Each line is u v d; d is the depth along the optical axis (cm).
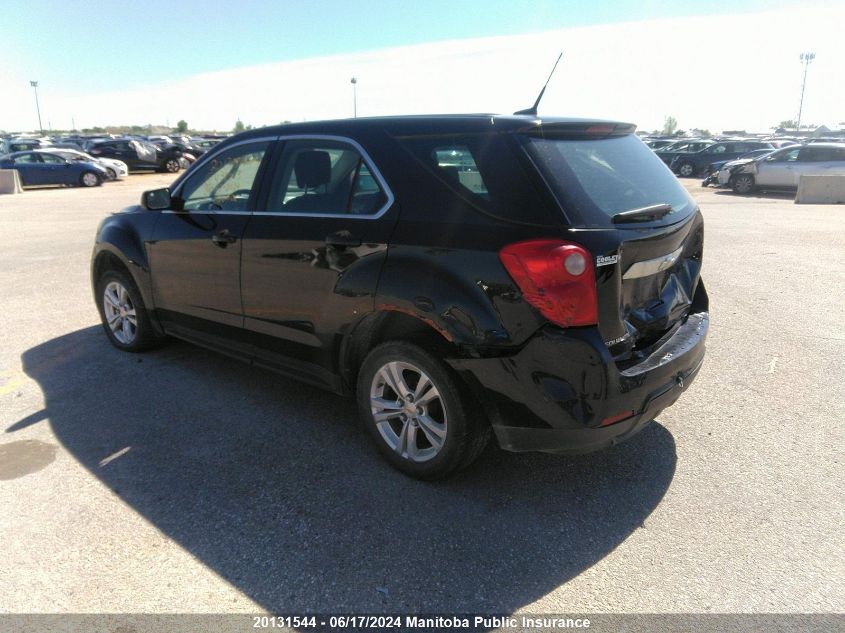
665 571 262
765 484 325
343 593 250
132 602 245
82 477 332
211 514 301
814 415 402
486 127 296
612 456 356
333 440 374
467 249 284
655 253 304
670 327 335
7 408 416
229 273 399
